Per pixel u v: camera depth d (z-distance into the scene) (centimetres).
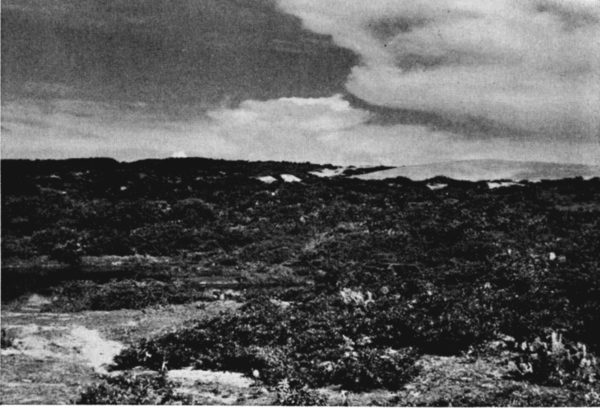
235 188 3088
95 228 2347
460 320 1110
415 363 981
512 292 1366
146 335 1184
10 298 1497
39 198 2572
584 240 1964
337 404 814
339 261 1934
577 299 1284
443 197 2847
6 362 994
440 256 1919
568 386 877
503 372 938
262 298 1477
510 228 2189
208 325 1178
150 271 1897
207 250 2202
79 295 1539
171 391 853
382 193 3014
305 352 1037
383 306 1273
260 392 868
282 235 2339
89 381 912
